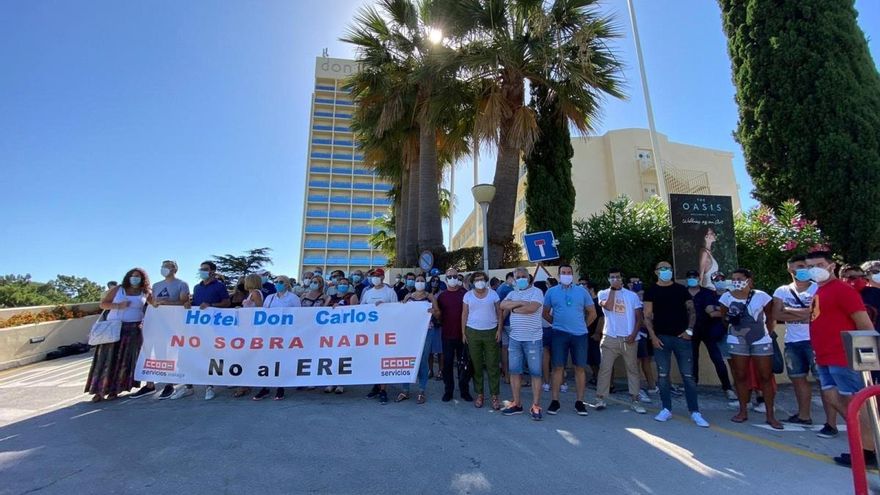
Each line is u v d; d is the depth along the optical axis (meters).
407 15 13.84
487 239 11.00
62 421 5.00
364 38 14.06
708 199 8.27
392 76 14.07
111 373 6.01
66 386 7.27
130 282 6.31
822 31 9.30
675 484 3.37
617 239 8.73
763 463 3.81
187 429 4.68
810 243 8.40
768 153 9.89
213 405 5.75
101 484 3.34
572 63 10.30
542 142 11.54
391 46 14.20
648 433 4.65
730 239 8.18
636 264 8.62
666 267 5.38
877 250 8.50
